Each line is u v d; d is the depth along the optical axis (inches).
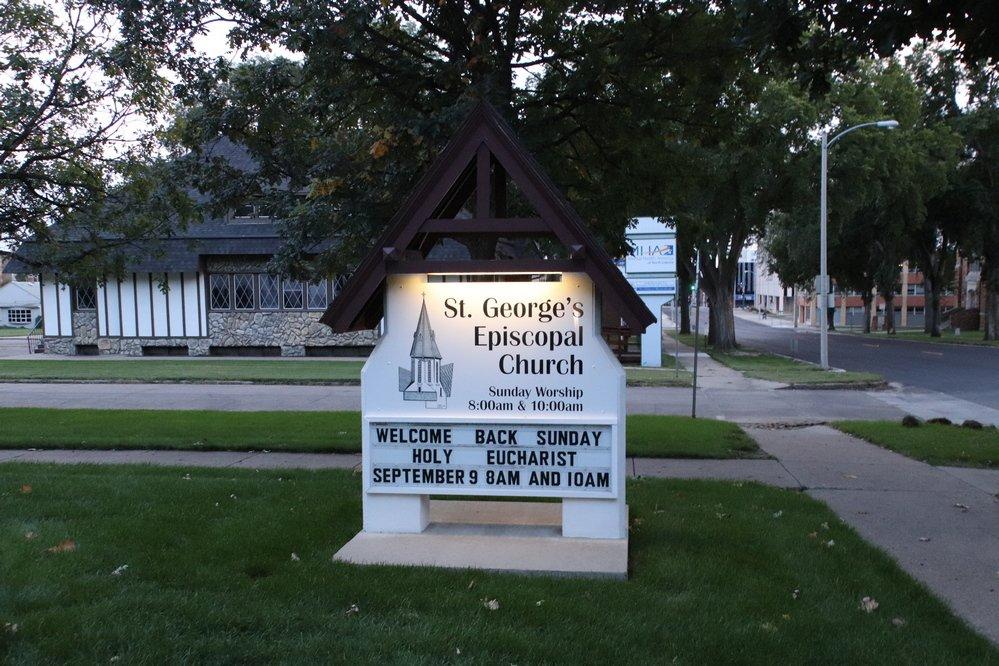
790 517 255.9
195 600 177.0
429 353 227.1
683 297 2009.1
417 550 215.3
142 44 355.9
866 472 340.2
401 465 229.6
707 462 362.6
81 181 456.8
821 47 333.7
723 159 950.4
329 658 150.1
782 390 759.1
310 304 1156.5
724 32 348.8
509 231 217.5
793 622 169.9
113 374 839.7
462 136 216.1
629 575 200.2
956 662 153.0
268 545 219.3
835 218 1362.0
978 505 281.6
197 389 750.5
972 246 1653.5
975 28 286.7
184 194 464.8
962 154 1556.3
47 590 182.2
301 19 326.6
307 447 394.0
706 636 161.3
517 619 170.1
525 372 223.8
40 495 274.4
